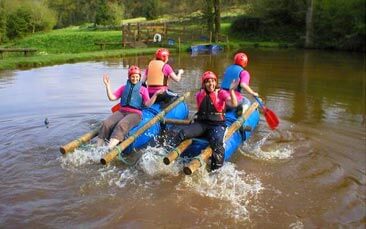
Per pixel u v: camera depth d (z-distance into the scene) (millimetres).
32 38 31562
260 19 34188
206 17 29891
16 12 36969
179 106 7582
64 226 4172
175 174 5355
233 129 6016
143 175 5312
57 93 10297
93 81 12289
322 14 28844
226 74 7422
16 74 13703
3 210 4398
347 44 27266
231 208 4617
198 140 5770
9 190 4816
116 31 34844
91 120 7664
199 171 5434
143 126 6105
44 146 6188
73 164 5551
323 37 28938
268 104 9750
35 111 8336
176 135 5555
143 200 4711
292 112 8969
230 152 6004
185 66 16703
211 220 4371
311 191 5102
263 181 5316
